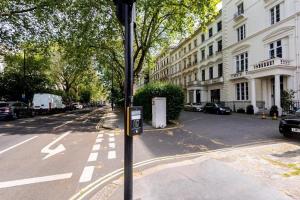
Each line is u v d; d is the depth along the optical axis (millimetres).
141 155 6914
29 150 7715
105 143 8875
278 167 5305
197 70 41031
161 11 21250
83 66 29859
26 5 20094
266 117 19203
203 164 5684
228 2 30188
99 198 3988
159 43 25188
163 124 13406
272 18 22938
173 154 6988
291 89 19297
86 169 5598
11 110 20219
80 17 20688
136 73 22656
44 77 36000
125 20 3012
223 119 18328
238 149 7379
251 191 3979
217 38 33562
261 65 22219
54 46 23797
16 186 4555
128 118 2945
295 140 8789
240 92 28000
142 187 4309
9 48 22281
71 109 45156
